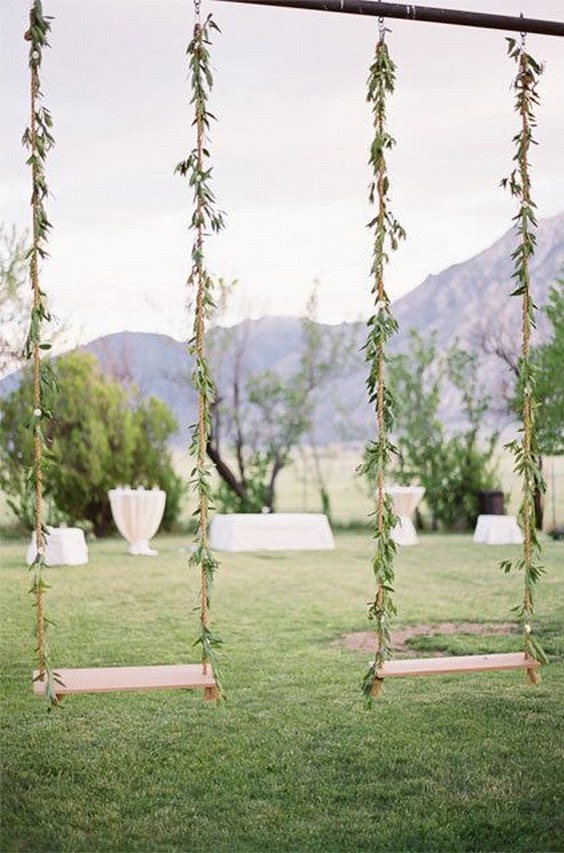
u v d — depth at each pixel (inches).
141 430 557.0
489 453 596.1
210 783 173.6
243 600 347.9
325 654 264.7
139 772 178.2
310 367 611.5
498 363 597.0
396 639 283.0
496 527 515.8
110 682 165.3
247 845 149.7
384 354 172.9
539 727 200.2
